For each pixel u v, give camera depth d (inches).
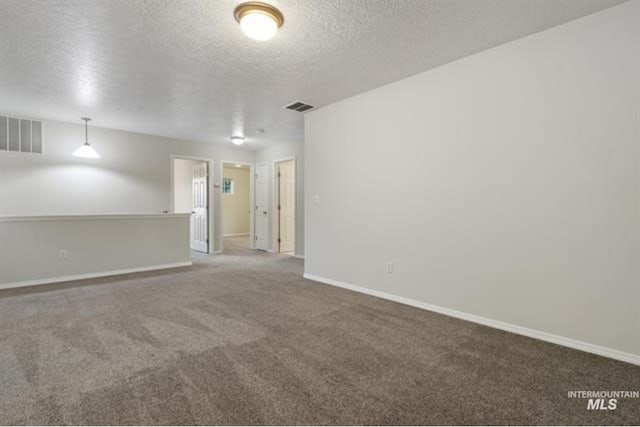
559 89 91.8
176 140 242.5
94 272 174.9
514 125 100.2
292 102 157.0
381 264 139.4
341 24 90.0
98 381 73.5
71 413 62.4
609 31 83.8
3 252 148.9
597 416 62.8
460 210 113.3
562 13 85.6
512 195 101.1
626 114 82.0
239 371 78.4
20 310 120.4
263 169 281.0
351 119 150.3
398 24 90.3
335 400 67.2
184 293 145.3
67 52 106.0
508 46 101.0
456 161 114.0
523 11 84.5
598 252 86.6
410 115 127.2
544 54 94.2
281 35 95.7
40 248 158.2
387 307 126.5
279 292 147.7
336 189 158.7
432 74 119.8
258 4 80.1
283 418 61.6
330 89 140.1
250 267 206.5
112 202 213.6
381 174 138.3
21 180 182.5
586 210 88.1
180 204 311.0
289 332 102.0
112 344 92.5
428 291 123.3
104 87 137.0
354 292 148.0
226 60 111.8
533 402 66.9
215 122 193.6
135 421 60.4
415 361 83.7
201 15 85.5
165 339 96.2
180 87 136.9
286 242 276.7
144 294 143.0
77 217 168.7
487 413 63.5
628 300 82.7
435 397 68.5
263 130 214.1
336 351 89.2
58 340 94.7
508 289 102.7
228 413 62.9
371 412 63.6
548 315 95.1
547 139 94.1
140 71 120.6
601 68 85.2
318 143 167.9
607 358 85.2
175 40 98.5
